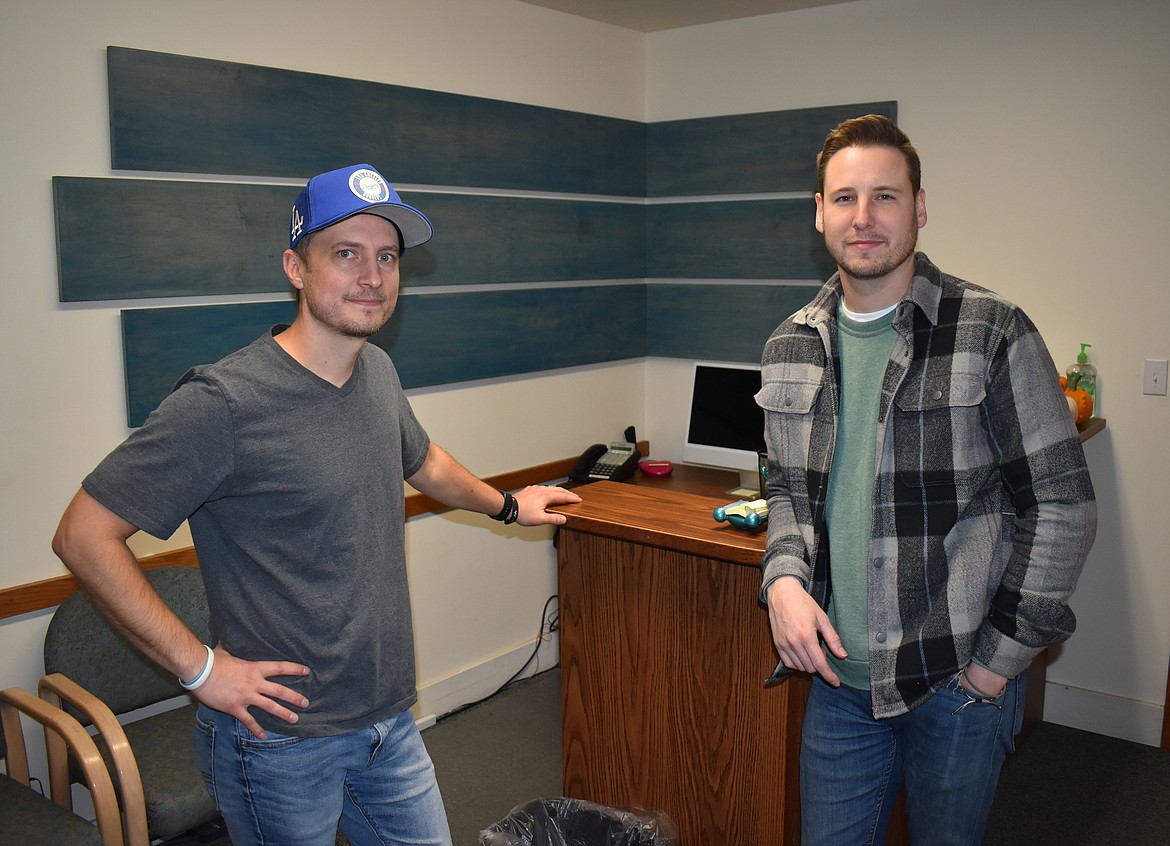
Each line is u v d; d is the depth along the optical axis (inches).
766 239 145.3
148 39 93.7
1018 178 124.2
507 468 138.4
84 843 71.7
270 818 59.5
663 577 78.0
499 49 129.8
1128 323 118.7
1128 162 116.5
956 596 57.3
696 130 149.9
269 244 104.2
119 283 92.8
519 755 120.6
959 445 57.2
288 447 57.4
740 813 76.8
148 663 91.7
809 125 138.8
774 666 72.6
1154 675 122.1
